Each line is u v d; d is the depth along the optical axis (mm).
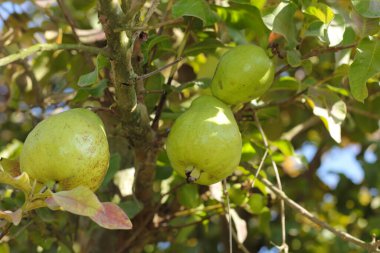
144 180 848
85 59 930
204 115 679
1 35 1007
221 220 1150
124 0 662
